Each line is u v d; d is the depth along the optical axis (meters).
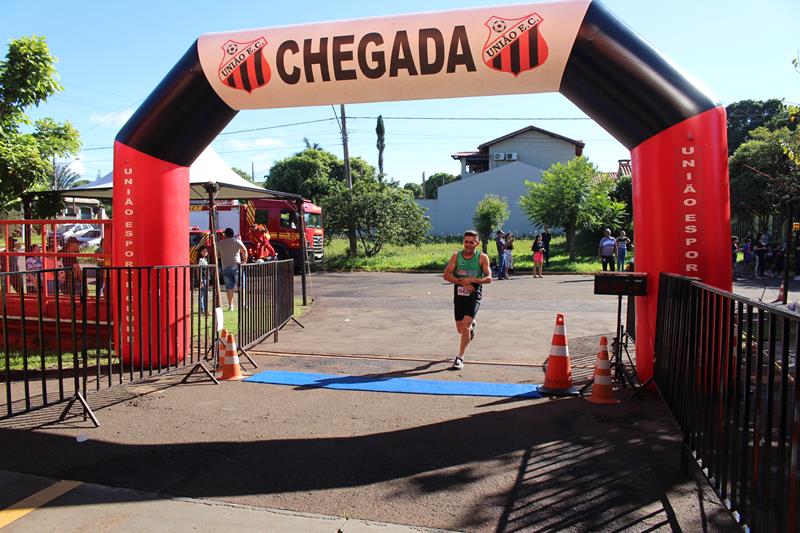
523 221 41.81
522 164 41.91
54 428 5.09
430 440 4.79
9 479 4.07
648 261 5.95
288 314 10.20
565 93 6.23
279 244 23.77
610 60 5.67
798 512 2.40
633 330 7.30
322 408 5.66
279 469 4.23
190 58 6.62
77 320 8.35
